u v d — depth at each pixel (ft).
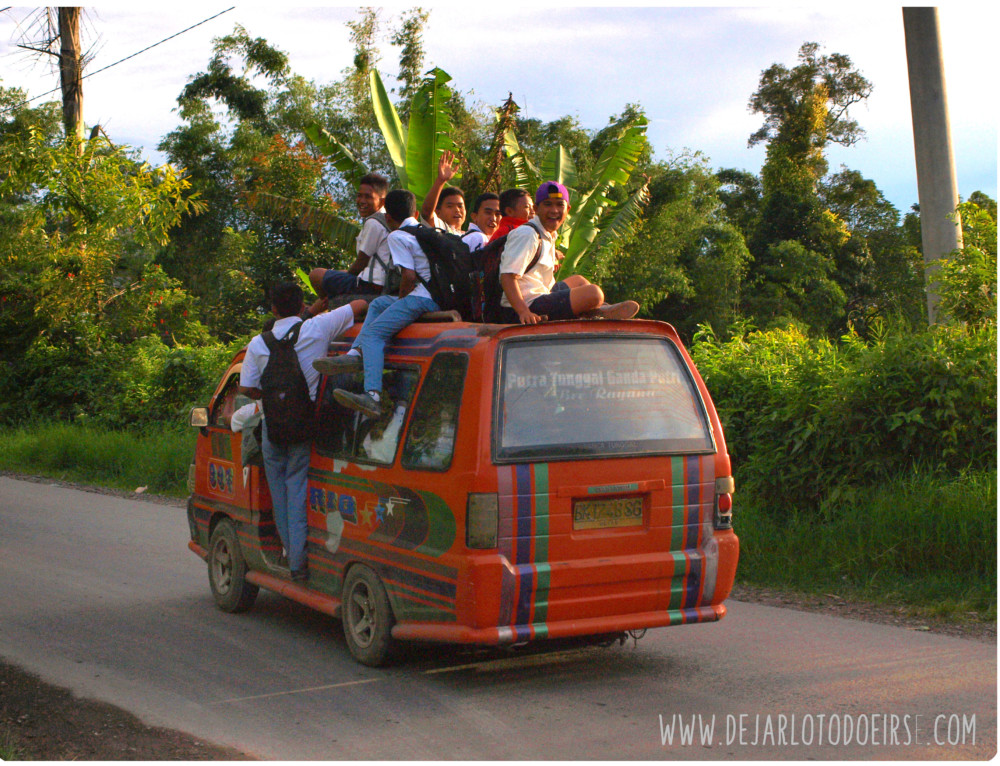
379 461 17.61
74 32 72.54
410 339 17.88
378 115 49.24
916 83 35.78
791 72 155.02
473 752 13.99
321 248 95.45
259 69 128.67
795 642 19.52
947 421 26.53
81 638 20.80
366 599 18.31
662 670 17.79
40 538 33.17
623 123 114.01
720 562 16.99
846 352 30.55
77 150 69.82
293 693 16.88
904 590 22.86
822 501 27.27
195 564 28.89
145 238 70.33
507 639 15.44
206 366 59.00
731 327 34.65
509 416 15.83
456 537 15.66
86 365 66.54
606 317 17.02
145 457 48.52
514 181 50.90
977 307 30.37
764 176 147.43
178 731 15.10
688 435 17.11
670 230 113.39
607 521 16.30
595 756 13.74
